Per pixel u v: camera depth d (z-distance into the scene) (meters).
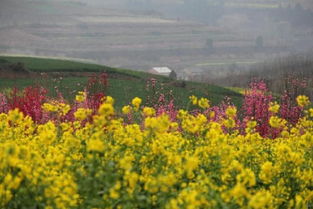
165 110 50.47
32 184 18.72
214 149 22.70
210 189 18.81
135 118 49.56
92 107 45.50
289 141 30.73
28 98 47.28
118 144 23.61
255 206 17.20
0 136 27.33
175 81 141.75
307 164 26.70
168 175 18.59
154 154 22.20
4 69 130.00
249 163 26.72
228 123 31.55
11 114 25.42
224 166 21.95
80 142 24.06
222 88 138.88
